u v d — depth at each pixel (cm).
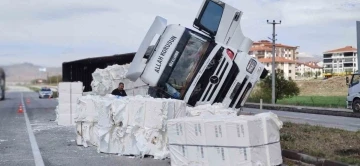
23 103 4294
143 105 990
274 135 812
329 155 889
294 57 12812
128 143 1016
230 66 1443
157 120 967
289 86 4347
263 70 1501
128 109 1013
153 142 975
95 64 2973
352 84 2619
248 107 3634
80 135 1198
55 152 1097
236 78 1455
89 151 1102
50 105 3762
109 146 1055
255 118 783
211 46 1434
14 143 1274
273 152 802
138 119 993
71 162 957
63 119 1850
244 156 760
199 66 1423
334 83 6456
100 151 1075
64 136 1437
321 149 968
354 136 1180
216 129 789
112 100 1058
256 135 772
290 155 936
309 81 6812
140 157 984
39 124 1886
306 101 4319
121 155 1028
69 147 1177
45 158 1012
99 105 1091
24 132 1570
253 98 4394
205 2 1477
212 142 794
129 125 1005
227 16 1498
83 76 3047
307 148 977
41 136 1441
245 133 756
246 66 1462
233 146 769
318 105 3478
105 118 1062
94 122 1168
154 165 900
